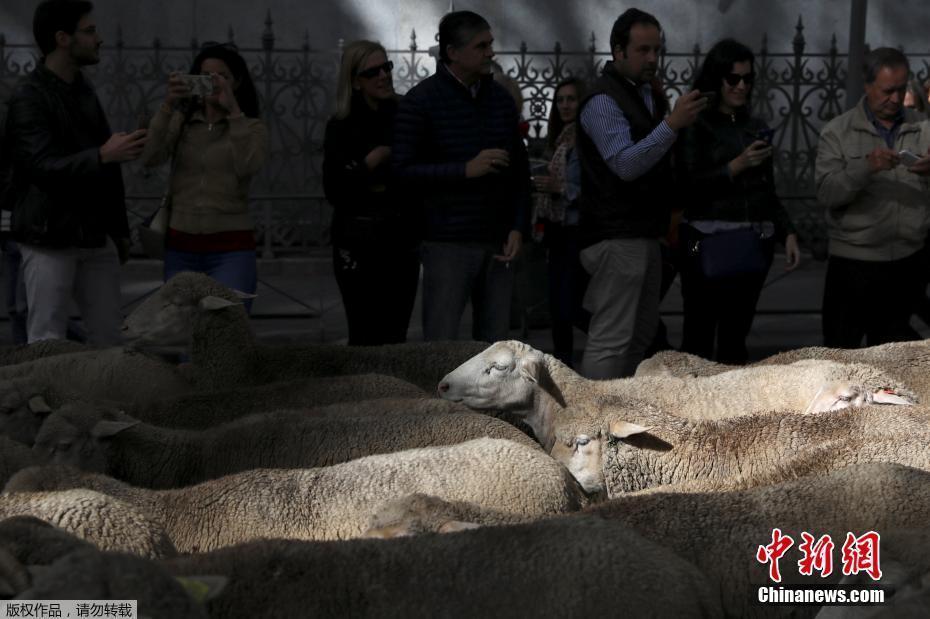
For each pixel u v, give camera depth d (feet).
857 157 23.63
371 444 16.21
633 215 21.38
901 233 23.73
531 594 10.94
